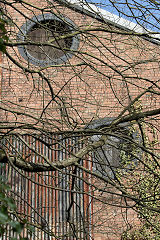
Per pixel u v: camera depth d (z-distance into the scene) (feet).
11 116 44.57
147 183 37.76
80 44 45.73
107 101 44.75
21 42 20.49
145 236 37.99
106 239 37.37
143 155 40.73
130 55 46.06
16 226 8.73
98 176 17.83
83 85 45.19
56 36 21.24
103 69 45.70
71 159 19.88
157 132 42.83
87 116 43.86
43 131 18.97
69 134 19.07
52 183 37.40
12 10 47.03
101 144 21.31
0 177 9.77
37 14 46.50
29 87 45.78
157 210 17.11
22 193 37.24
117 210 38.45
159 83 45.78
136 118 21.36
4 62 46.78
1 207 8.69
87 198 36.76
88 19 45.50
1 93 45.60
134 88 45.44
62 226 36.24
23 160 18.83
